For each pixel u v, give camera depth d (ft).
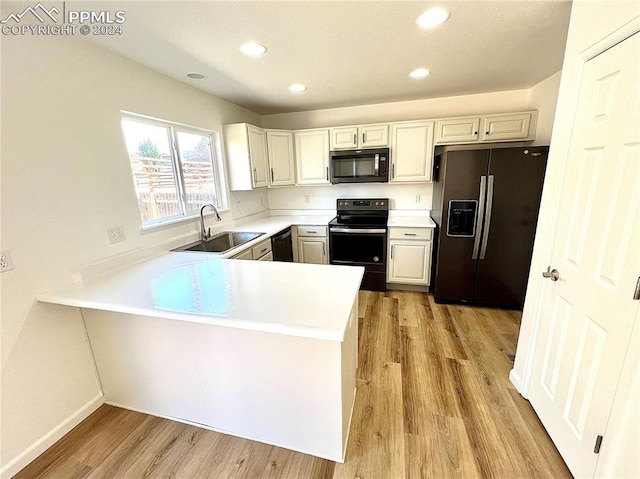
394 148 10.82
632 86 3.25
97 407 5.79
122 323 5.20
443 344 7.63
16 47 4.41
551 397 4.73
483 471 4.32
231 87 8.64
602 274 3.66
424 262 10.70
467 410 5.44
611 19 3.57
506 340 7.75
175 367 5.08
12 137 4.40
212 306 4.08
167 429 5.26
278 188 13.57
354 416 5.36
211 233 9.49
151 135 7.47
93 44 5.58
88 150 5.56
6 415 4.46
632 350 3.17
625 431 3.28
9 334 4.45
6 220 4.37
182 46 5.85
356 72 7.70
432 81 8.73
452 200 9.07
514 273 9.09
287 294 4.44
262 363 4.49
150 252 7.06
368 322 8.92
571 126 4.37
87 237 5.58
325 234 11.60
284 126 12.80
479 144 10.47
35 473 4.55
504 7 4.83
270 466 4.50
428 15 5.02
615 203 3.48
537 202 8.39
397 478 4.25
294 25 5.19
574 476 4.09
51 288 4.98
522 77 8.64
